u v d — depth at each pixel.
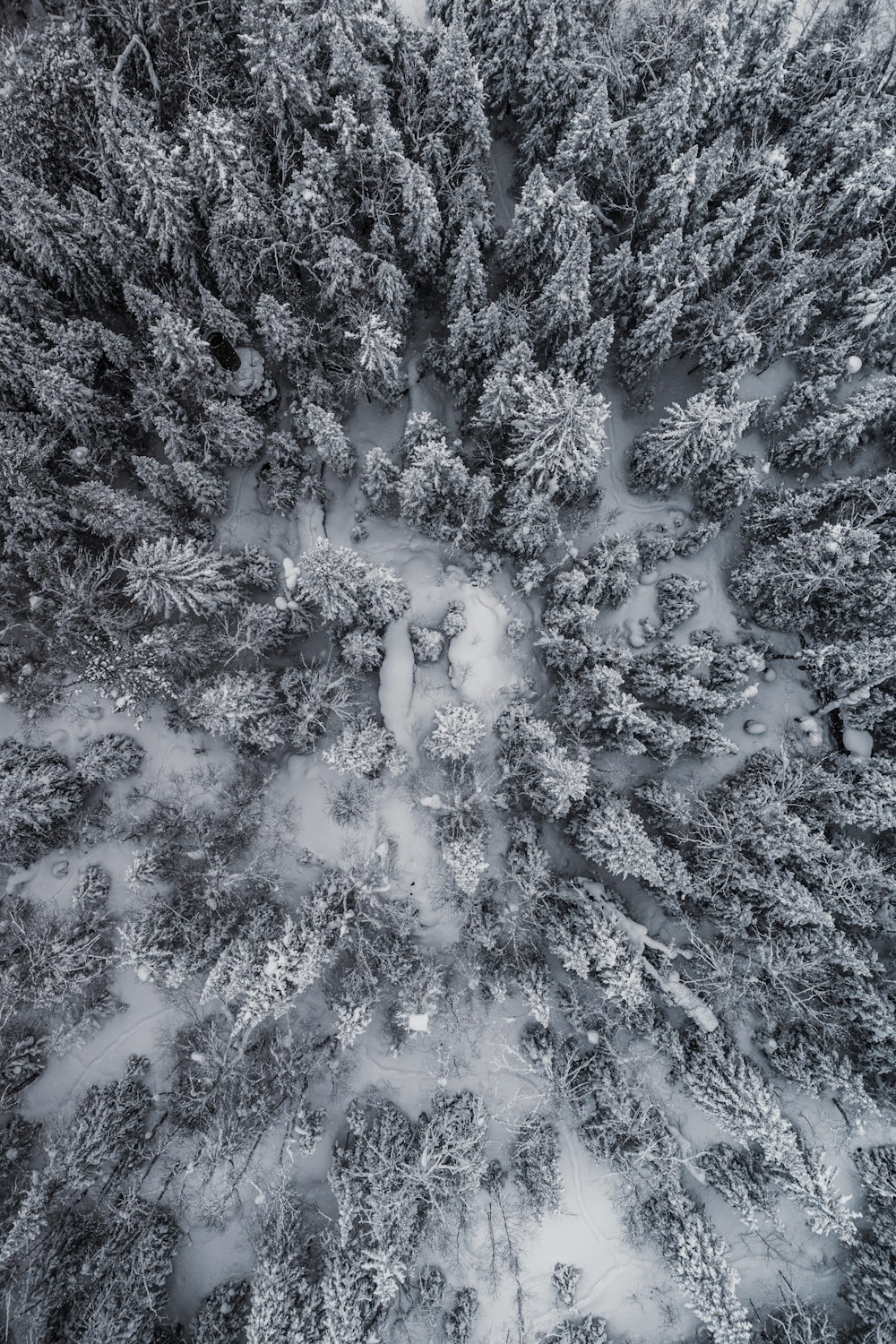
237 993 29.03
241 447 31.25
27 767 31.22
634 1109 31.17
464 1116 31.52
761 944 30.73
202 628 30.94
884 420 33.22
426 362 34.25
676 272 29.73
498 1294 31.78
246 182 27.55
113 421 30.12
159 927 30.61
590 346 29.67
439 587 35.06
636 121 30.02
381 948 32.38
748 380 35.41
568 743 32.59
